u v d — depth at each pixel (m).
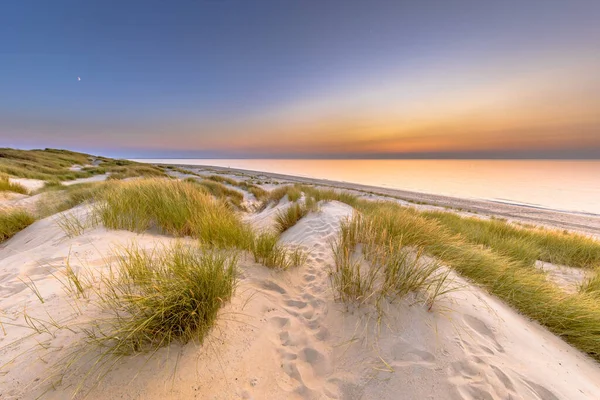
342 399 1.45
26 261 2.74
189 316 1.66
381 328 1.92
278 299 2.41
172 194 4.89
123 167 23.80
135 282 1.77
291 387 1.52
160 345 1.53
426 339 1.79
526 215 16.98
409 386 1.48
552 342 2.04
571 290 3.31
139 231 3.74
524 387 1.48
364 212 5.17
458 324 1.95
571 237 6.21
